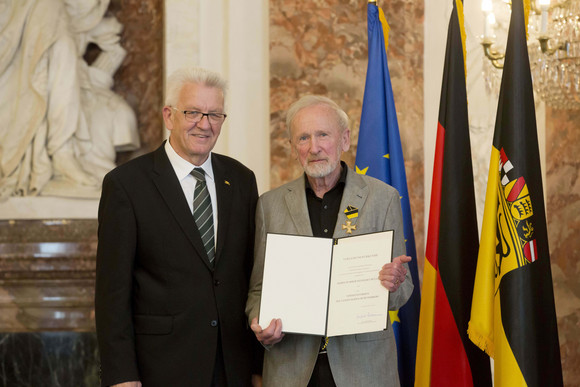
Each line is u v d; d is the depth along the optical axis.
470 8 5.04
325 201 3.18
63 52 5.11
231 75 5.11
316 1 5.06
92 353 4.92
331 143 3.10
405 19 5.09
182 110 3.17
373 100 4.12
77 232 4.98
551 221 4.99
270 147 5.04
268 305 2.97
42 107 5.06
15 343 4.88
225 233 3.22
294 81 5.05
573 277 4.97
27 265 4.92
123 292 3.10
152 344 3.09
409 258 2.89
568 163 5.00
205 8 5.17
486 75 4.48
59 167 5.05
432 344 3.68
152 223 3.15
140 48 5.40
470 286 3.67
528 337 3.35
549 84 4.02
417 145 5.07
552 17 3.99
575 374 4.92
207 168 3.30
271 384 3.07
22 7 5.15
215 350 3.11
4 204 4.97
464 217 3.72
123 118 5.22
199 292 3.13
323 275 2.97
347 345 3.01
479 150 5.02
